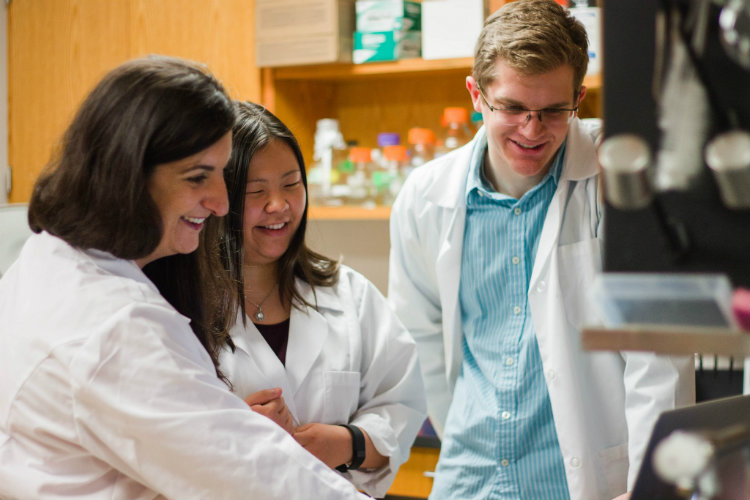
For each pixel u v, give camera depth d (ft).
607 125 2.27
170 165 3.54
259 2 8.52
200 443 3.37
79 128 3.59
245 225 4.88
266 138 4.83
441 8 7.84
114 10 9.37
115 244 3.56
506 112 4.99
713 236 2.18
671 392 4.80
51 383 3.43
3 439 3.56
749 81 2.15
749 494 2.58
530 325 5.41
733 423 3.11
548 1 5.09
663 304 2.10
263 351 4.88
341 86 9.55
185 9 8.98
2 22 10.14
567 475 5.12
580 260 5.31
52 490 3.46
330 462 4.66
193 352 3.68
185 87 3.54
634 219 2.24
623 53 2.24
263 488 3.41
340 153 8.75
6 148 10.39
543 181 5.44
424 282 6.17
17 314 3.61
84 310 3.47
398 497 7.80
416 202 5.97
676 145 2.20
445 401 6.31
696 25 2.18
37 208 3.73
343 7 8.29
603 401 5.24
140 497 3.57
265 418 3.59
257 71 8.68
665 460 2.44
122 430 3.37
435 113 9.00
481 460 5.53
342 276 5.49
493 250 5.58
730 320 2.04
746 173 2.07
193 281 4.41
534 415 5.33
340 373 4.99
